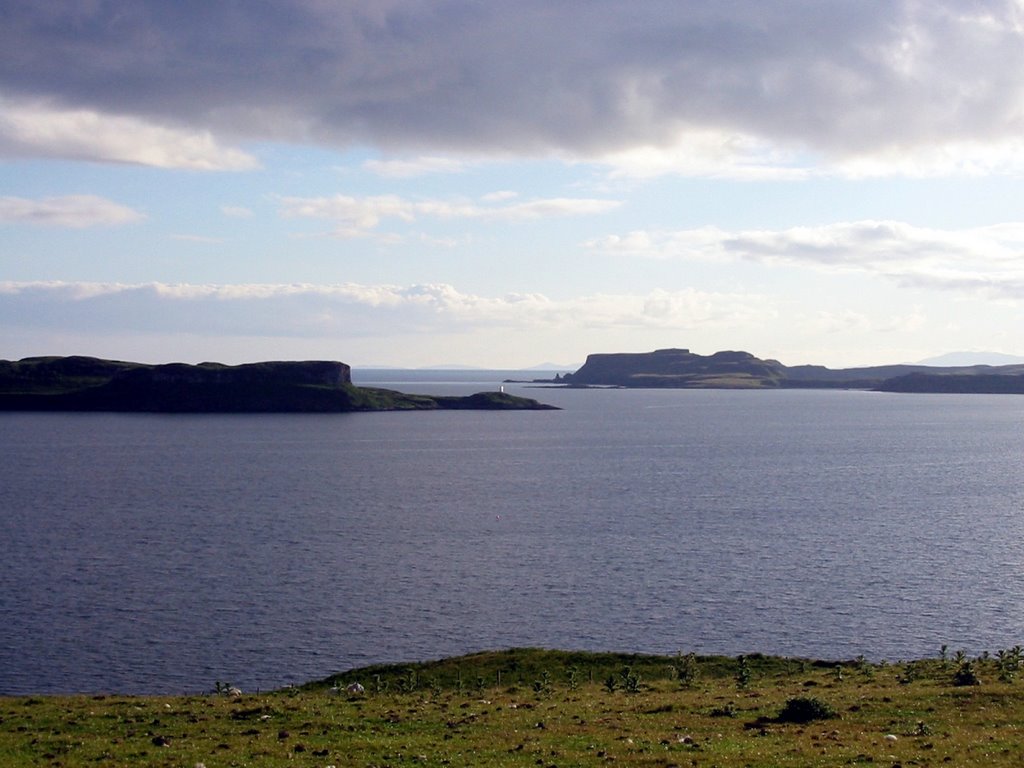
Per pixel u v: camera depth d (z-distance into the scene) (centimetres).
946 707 4153
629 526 14175
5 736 3903
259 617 8919
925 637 8181
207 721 4231
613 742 3669
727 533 13500
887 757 3312
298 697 5012
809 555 11800
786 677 5553
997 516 15162
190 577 10562
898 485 19575
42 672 7319
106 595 9706
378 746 3647
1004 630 8388
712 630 8431
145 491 18512
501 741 3728
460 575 10700
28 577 10488
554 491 18675
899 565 11162
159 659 7662
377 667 6291
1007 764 3206
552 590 9956
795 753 3406
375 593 9844
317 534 13500
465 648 7956
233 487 19250
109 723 4184
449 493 18362
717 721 4084
